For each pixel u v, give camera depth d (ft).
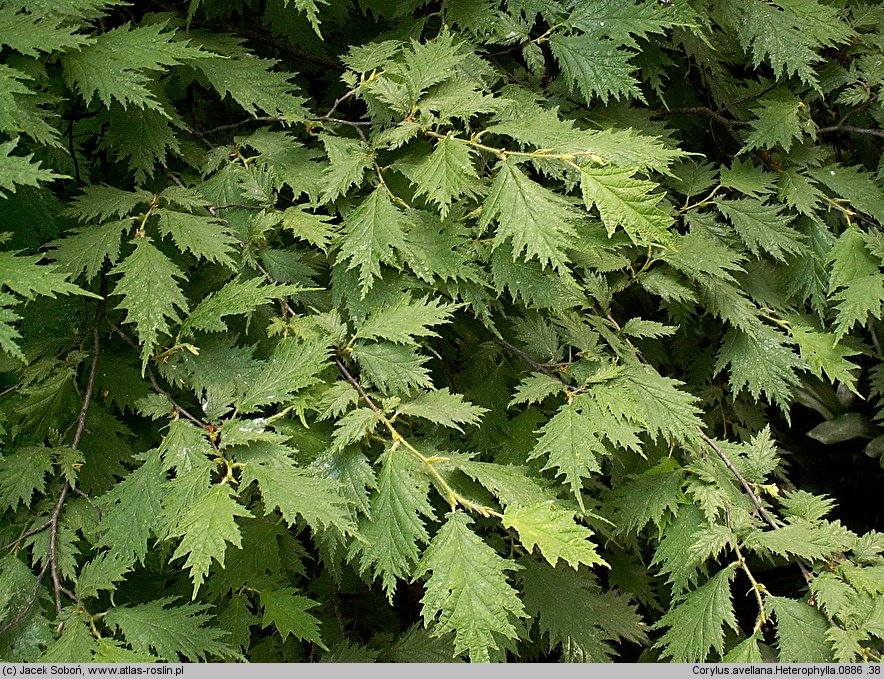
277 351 4.47
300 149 5.34
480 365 5.98
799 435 9.06
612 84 5.54
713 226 6.23
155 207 4.66
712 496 4.95
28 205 4.64
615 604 6.70
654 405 4.90
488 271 5.30
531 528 3.79
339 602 6.48
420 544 5.09
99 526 4.14
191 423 4.33
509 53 6.37
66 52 4.28
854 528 8.82
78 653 3.72
